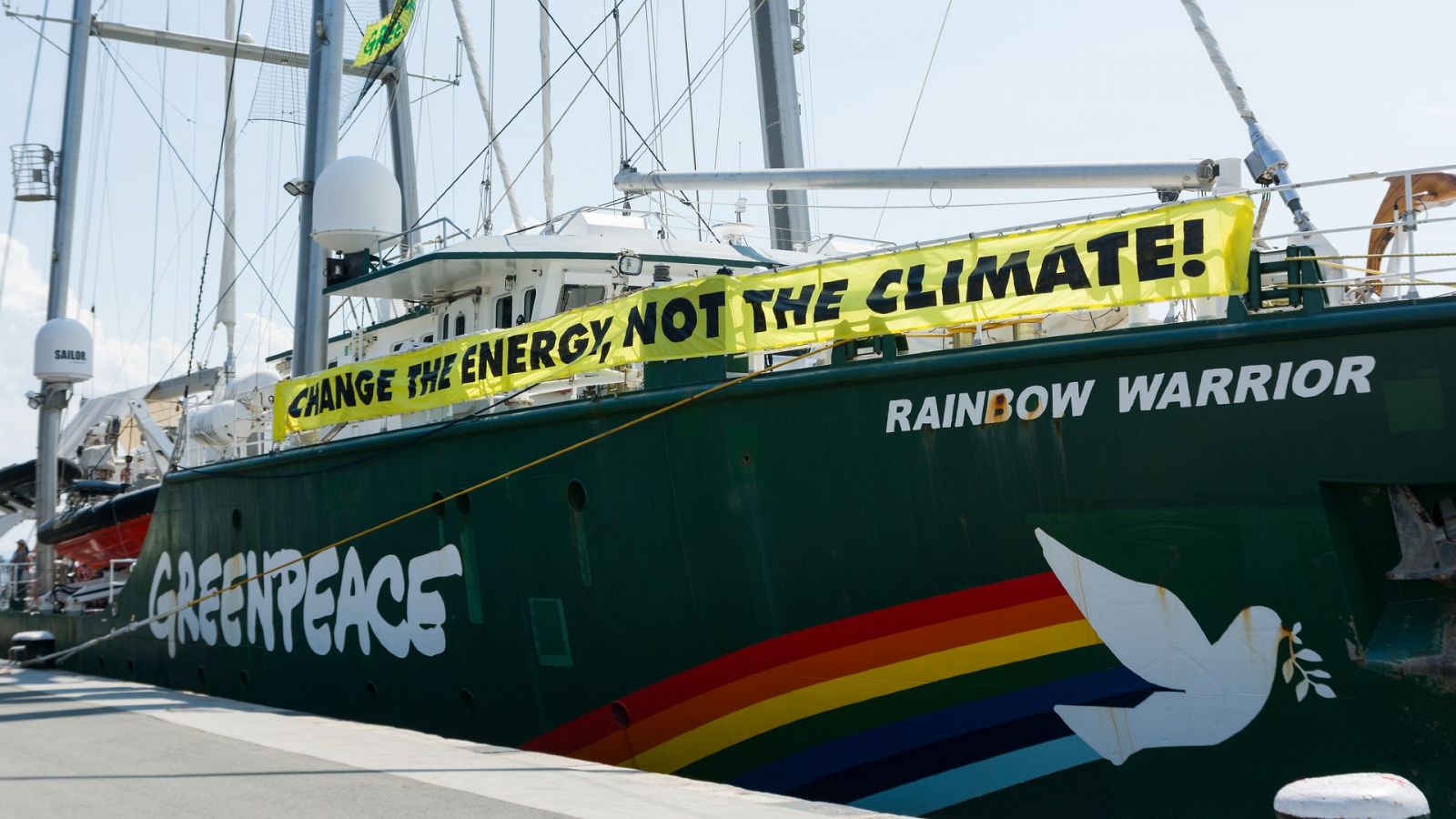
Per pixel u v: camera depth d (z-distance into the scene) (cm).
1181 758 862
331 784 813
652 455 1119
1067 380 892
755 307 1061
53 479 2628
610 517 1159
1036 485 908
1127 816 885
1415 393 777
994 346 924
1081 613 895
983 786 948
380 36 2458
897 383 969
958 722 955
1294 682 823
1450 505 797
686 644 1112
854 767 1016
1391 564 822
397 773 860
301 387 1591
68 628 2242
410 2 2286
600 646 1183
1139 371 866
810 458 1015
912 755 982
